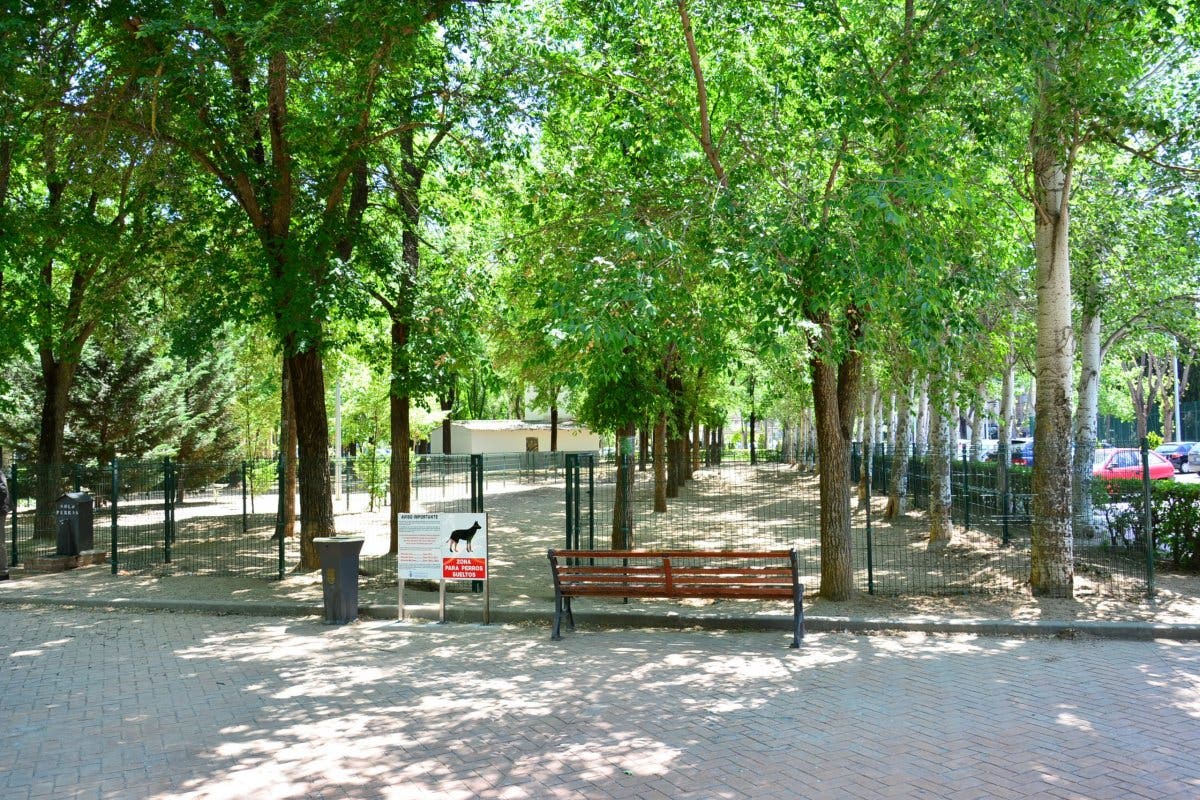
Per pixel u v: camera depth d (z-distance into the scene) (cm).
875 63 1102
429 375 1546
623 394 1422
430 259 1697
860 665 814
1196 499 1209
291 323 1305
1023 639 917
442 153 1567
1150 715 645
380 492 2730
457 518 1062
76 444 2559
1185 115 1255
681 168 1234
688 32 1084
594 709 685
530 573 1402
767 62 1202
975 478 2170
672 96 1198
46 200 1911
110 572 1471
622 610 1049
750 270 839
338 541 1066
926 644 901
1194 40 1194
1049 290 1103
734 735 615
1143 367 4484
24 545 1839
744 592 923
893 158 976
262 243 1385
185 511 2705
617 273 905
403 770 558
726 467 4391
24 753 601
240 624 1078
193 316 1471
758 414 4872
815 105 1224
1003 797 498
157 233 1551
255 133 1397
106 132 1255
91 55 1336
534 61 1262
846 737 607
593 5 1198
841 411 1118
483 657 877
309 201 1463
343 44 1156
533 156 1573
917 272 882
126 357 2619
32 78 1187
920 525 1986
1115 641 903
